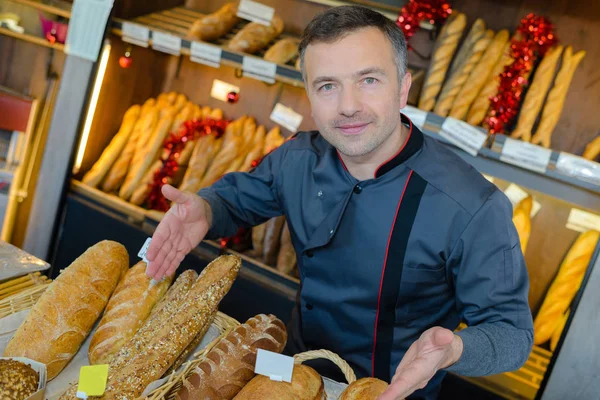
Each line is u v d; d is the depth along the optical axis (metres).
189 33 2.74
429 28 2.54
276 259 2.74
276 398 1.19
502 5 2.57
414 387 0.97
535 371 2.40
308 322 1.65
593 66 2.42
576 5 2.43
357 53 1.23
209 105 3.17
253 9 2.81
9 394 1.10
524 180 2.25
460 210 1.41
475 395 2.38
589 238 2.39
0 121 2.75
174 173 2.98
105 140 3.02
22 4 2.76
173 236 1.42
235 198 1.71
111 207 2.86
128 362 1.25
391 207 1.46
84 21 2.69
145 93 3.14
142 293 1.46
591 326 2.15
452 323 1.57
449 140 2.29
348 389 1.24
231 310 2.69
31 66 2.85
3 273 1.53
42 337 1.32
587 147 2.38
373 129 1.30
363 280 1.51
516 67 2.32
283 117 2.99
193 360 1.29
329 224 1.52
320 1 2.84
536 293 2.55
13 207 2.88
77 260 1.51
